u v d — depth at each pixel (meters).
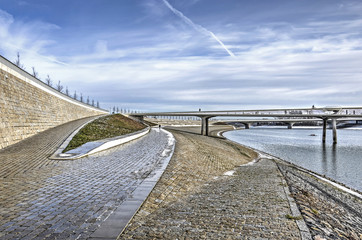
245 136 101.00
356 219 11.72
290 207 9.32
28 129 27.97
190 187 13.05
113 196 9.52
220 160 26.17
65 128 36.22
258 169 21.92
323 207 11.25
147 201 9.27
